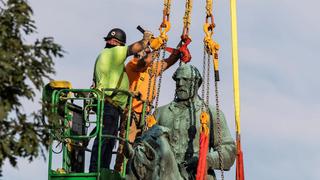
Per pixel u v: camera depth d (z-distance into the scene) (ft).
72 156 99.66
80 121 99.55
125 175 97.76
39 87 78.28
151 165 94.07
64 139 98.02
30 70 77.82
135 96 100.94
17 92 77.92
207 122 98.94
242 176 100.94
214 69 102.22
